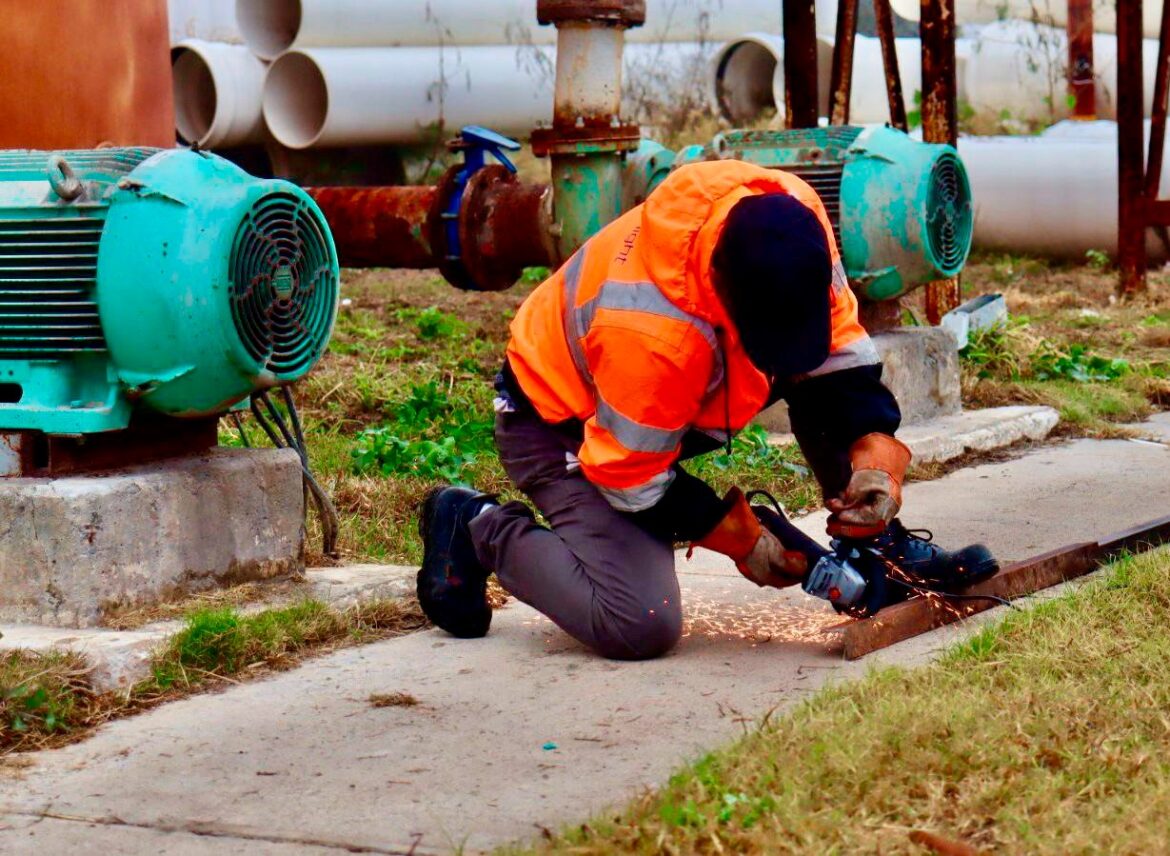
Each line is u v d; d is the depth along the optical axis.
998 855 3.08
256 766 3.91
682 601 5.34
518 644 4.94
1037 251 16.94
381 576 5.54
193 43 17.89
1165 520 6.01
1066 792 3.34
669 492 4.55
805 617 5.09
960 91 18.89
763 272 3.88
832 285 4.48
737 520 4.58
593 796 3.62
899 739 3.60
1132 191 13.97
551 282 4.75
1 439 4.99
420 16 18.33
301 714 4.30
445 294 14.46
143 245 4.72
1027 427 8.47
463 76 18.45
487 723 4.16
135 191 4.77
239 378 4.88
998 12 18.89
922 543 4.98
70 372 4.97
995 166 16.92
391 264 9.52
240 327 4.80
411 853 3.34
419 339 11.44
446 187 9.18
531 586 4.76
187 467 5.20
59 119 6.80
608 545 4.65
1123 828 3.13
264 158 19.72
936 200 7.88
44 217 4.84
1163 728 3.67
